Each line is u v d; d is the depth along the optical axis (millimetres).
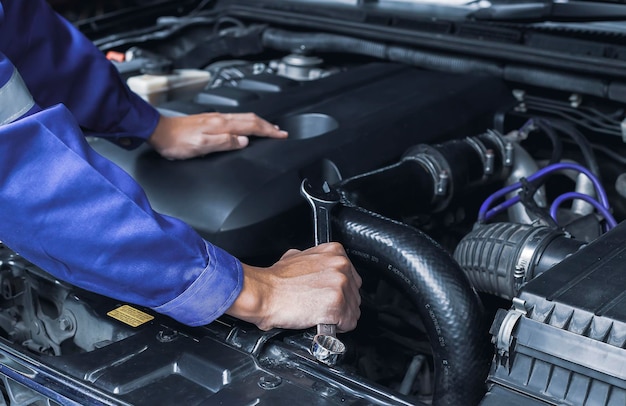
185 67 2316
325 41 2127
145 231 1040
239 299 1098
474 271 1324
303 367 1063
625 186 1558
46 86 1491
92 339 1253
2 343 1146
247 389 1016
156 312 1220
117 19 2473
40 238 1043
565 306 931
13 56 1439
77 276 1087
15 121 1058
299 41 2162
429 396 1422
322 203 1246
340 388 1018
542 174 1568
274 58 2350
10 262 1375
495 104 1803
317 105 1686
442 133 1644
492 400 940
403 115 1613
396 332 1488
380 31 2021
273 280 1142
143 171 1448
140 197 1062
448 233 1667
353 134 1513
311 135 1631
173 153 1463
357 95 1744
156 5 2541
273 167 1382
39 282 1350
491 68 1889
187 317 1106
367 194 1379
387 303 1570
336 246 1215
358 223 1255
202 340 1123
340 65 2211
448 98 1730
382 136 1538
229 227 1282
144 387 1044
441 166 1504
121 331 1195
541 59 1784
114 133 1524
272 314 1117
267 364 1081
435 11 2066
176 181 1391
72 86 1513
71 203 1028
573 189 1761
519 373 952
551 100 1860
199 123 1479
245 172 1372
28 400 1107
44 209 1023
